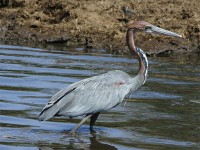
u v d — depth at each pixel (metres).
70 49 21.73
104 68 18.58
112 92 12.99
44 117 12.28
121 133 12.88
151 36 22.41
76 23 23.61
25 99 14.91
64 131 12.90
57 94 12.56
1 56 19.89
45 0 25.20
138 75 13.58
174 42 22.12
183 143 12.30
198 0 24.77
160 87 16.70
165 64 19.72
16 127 12.88
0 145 11.70
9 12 25.08
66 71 18.00
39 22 24.27
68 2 24.73
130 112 14.44
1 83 16.33
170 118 14.00
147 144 12.18
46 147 11.76
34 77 17.12
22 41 23.06
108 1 24.75
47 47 21.98
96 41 22.41
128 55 21.05
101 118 13.95
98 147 11.93
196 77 18.00
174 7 24.22
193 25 23.00
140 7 24.30
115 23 23.58
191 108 14.81
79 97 12.66
